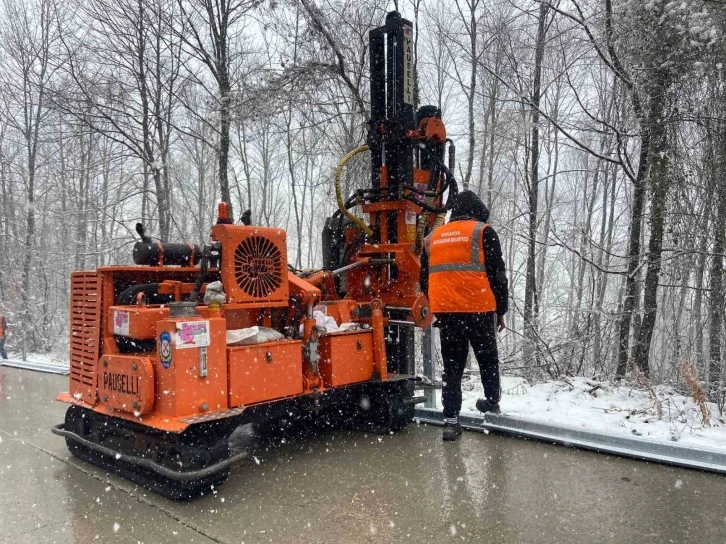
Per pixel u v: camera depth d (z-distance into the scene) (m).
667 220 5.95
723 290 5.71
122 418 3.29
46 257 16.94
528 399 5.00
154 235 13.86
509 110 9.21
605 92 9.16
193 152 17.02
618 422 4.11
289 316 3.88
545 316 12.23
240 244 3.48
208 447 3.04
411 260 4.50
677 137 5.93
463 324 3.93
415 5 9.29
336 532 2.57
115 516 2.85
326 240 4.99
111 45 10.16
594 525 2.59
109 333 3.49
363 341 4.09
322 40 7.07
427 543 2.44
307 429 4.42
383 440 4.09
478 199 4.15
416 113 4.95
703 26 4.90
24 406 5.85
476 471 3.35
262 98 7.25
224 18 8.62
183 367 2.95
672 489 3.02
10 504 3.05
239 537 2.55
